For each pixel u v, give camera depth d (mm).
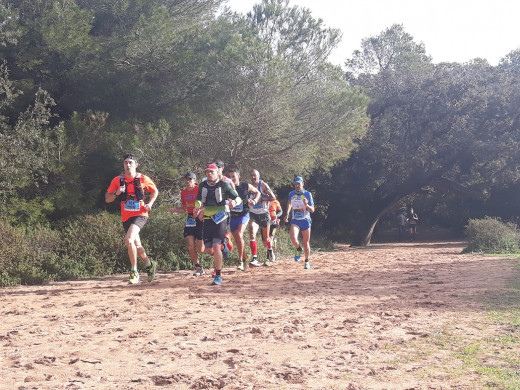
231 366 4754
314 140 22172
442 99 34625
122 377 4484
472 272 11562
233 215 12430
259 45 19766
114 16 22141
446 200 43969
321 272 12312
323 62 22406
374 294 8719
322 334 5914
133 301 8398
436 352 5066
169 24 20219
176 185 19203
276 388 4117
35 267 11938
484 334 5711
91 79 20172
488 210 41594
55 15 20000
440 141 34562
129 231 10094
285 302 8086
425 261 15250
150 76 20578
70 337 5996
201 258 14086
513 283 9367
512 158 34438
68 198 17203
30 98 19375
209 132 20297
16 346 5656
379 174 35844
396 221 44594
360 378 4316
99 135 18969
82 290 9953
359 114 22547
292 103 21734
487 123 34781
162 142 18828
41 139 16844
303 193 13086
